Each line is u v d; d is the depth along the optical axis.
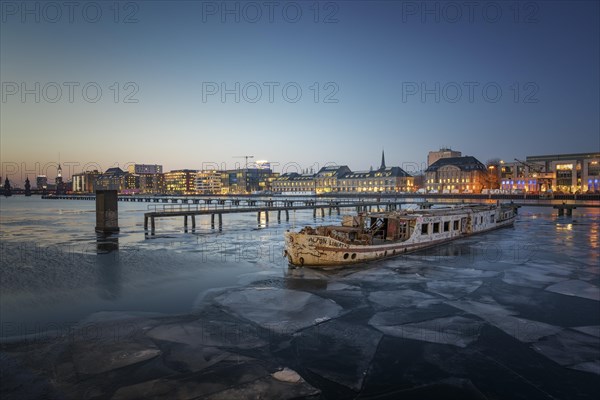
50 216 90.44
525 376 12.95
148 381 12.59
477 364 13.70
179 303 20.64
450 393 12.00
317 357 14.26
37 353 14.55
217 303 20.50
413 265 29.14
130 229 57.56
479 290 22.47
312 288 23.14
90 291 23.03
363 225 34.50
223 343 15.44
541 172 151.75
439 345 15.18
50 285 24.34
